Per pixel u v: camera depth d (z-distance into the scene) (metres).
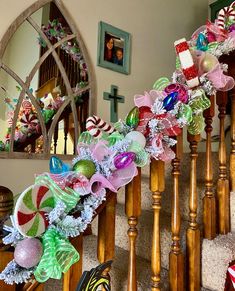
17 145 1.63
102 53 2.04
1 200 0.73
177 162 0.94
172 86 0.87
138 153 0.74
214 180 1.26
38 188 0.58
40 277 0.57
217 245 0.98
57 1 1.83
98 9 2.06
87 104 1.95
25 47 1.69
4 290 0.63
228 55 1.08
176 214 0.95
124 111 2.16
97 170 0.69
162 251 1.13
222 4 2.66
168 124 0.82
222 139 1.13
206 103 0.92
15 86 1.64
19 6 1.68
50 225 0.60
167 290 0.97
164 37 2.48
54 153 1.77
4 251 0.67
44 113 1.74
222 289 0.95
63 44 1.85
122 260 1.17
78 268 0.71
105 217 0.75
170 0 2.57
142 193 1.49
